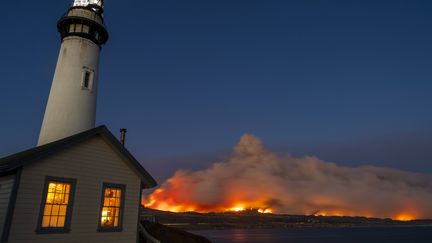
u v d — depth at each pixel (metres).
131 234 14.47
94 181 13.53
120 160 14.80
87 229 12.90
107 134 14.09
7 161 12.44
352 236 172.50
